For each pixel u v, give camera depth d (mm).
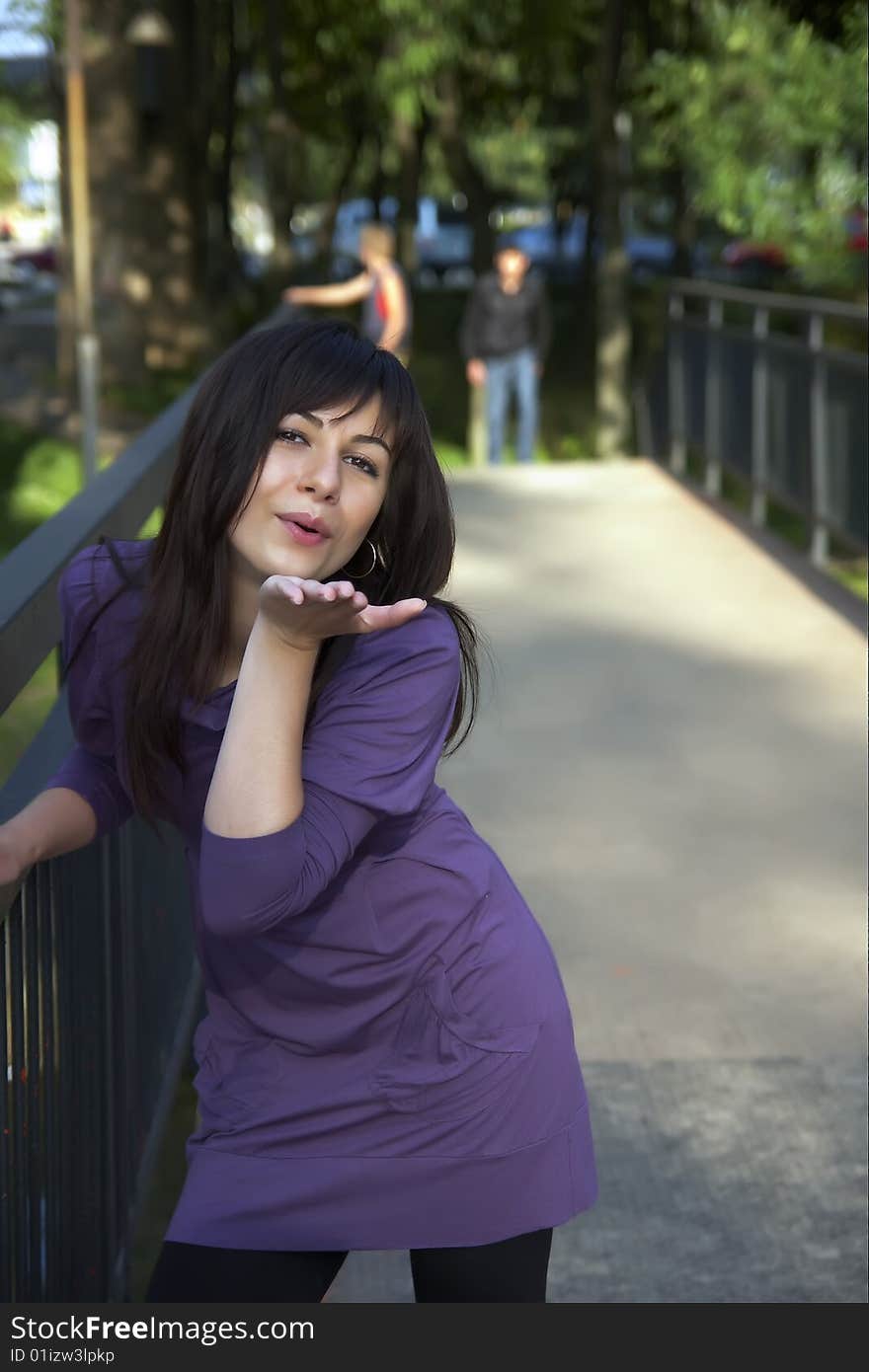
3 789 2426
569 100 34438
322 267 36594
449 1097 2154
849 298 13688
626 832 5508
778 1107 3879
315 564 1994
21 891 2277
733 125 13367
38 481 16312
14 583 2305
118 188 20094
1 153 29375
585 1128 2285
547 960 2254
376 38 29094
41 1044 2412
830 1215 3473
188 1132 4090
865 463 8320
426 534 2098
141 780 2121
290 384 1959
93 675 2172
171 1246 2184
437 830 2152
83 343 15242
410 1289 3295
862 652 7574
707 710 6789
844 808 5727
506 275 15609
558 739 6418
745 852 5348
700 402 11977
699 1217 3471
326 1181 2156
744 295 10594
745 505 13508
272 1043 2199
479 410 17000
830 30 12695
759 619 8172
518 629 8016
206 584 2021
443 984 2143
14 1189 2234
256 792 1811
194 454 1993
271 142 26828
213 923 1855
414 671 2008
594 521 10695
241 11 34000
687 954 4629
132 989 3293
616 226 20219
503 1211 2195
